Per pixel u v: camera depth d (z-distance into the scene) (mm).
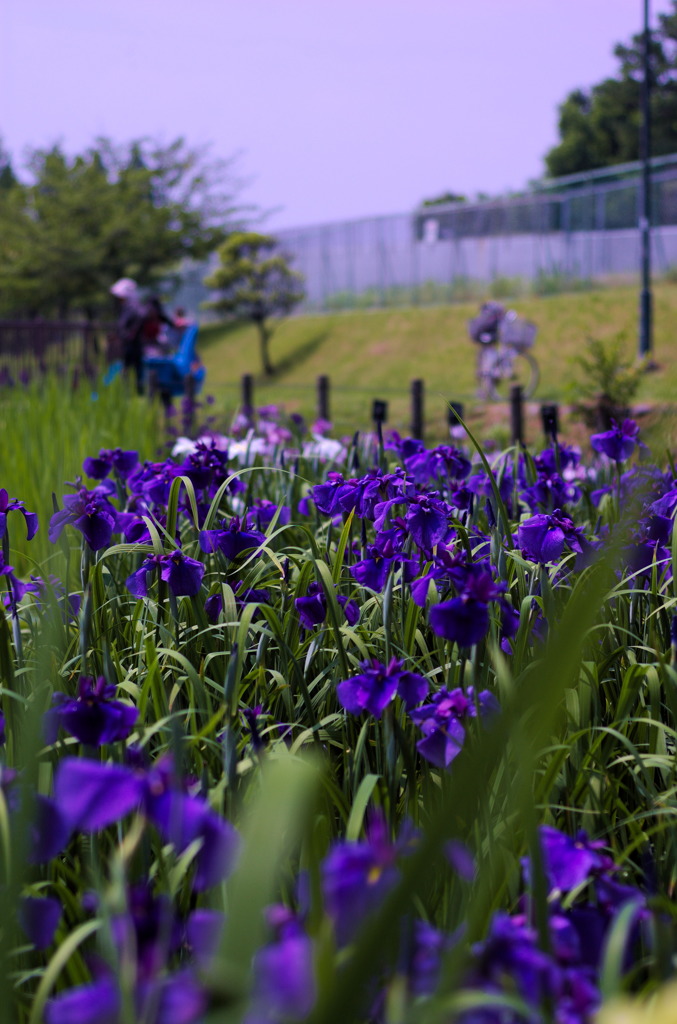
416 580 1980
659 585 2326
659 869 1632
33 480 4824
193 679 1811
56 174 33469
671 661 1852
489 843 1417
